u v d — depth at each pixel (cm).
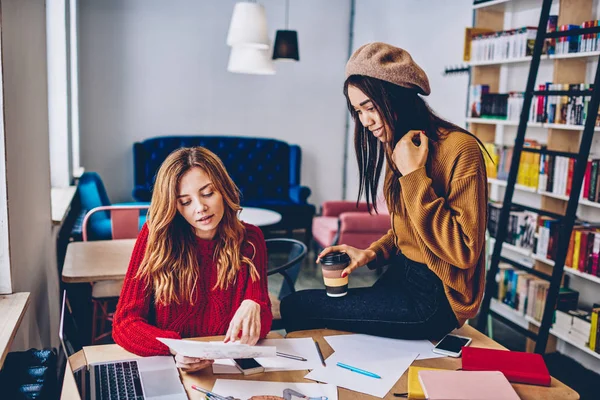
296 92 732
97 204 487
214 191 175
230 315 186
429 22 564
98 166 675
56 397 183
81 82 657
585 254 332
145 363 158
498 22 426
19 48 229
